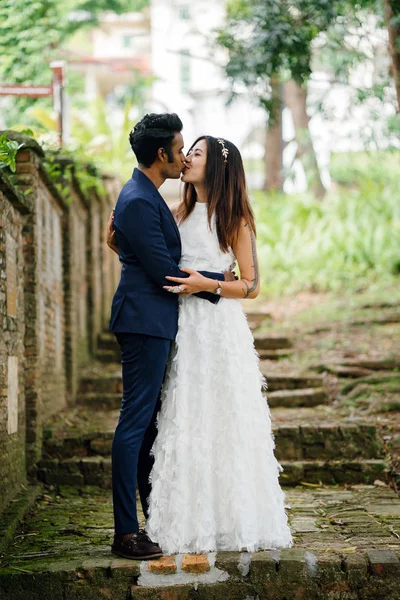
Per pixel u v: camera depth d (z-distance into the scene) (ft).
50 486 16.61
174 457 10.87
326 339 26.55
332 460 17.47
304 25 20.75
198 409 10.98
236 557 10.59
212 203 11.46
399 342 25.64
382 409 20.13
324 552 10.92
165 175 11.43
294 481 16.81
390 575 10.44
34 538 12.50
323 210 39.96
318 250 36.29
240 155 11.81
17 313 15.46
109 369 25.02
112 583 10.46
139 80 54.29
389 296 31.63
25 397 16.88
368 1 20.57
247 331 11.53
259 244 38.17
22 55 30.66
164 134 11.11
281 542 11.07
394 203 39.01
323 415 19.81
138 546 10.72
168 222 11.20
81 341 24.71
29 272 17.04
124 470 10.82
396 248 35.88
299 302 32.71
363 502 14.74
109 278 30.71
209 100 78.95
